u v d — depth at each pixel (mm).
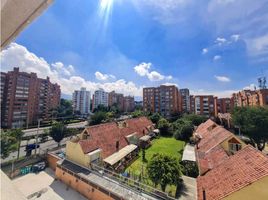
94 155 20016
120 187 14664
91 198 15555
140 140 30938
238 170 10281
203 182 11648
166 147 31125
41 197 15906
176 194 15133
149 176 14992
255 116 31109
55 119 63094
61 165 19438
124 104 128000
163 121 43375
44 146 29734
